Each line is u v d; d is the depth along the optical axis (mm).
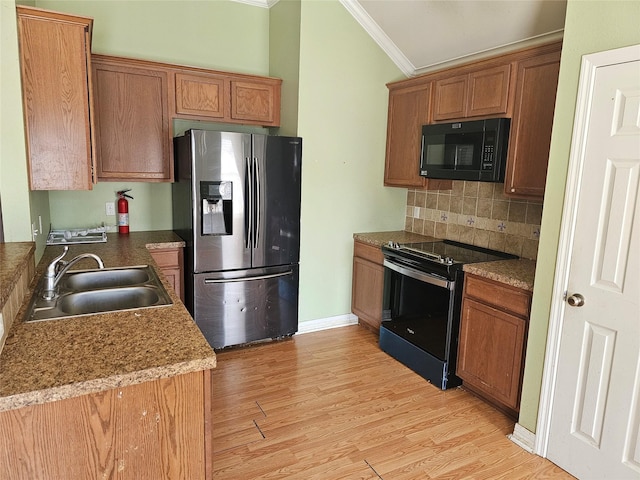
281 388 2816
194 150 2938
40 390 1069
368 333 3779
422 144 3350
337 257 3816
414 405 2666
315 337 3660
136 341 1371
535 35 2791
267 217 3273
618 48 1780
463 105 3047
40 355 1253
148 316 1597
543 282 2154
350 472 2064
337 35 3453
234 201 3113
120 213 3332
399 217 4090
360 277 3770
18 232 2109
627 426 1854
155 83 3117
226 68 3619
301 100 3387
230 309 3248
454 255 3002
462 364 2777
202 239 3057
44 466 1133
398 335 3238
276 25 3633
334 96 3527
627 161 1786
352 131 3674
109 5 3121
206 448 1318
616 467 1900
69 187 2377
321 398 2713
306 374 3014
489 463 2158
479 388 2664
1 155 2041
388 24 3459
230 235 3146
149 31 3279
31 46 2197
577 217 1980
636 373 1808
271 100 3592
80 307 1859
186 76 3211
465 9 2902
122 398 1190
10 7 1972
